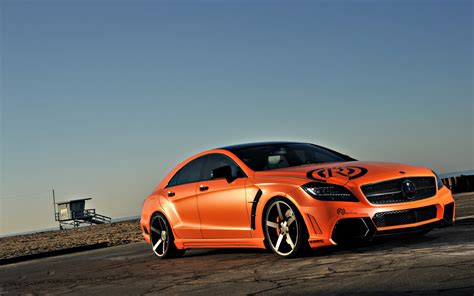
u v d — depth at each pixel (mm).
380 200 5785
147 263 7762
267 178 6402
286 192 6027
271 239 6281
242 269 5898
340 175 5965
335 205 5730
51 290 6266
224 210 6867
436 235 6703
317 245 5840
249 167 6770
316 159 7016
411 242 6332
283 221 6129
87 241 16641
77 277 7168
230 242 6855
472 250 5234
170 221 7797
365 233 5695
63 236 24891
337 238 5723
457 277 4160
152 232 8227
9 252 15555
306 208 5824
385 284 4246
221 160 7238
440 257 5043
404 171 6039
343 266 5211
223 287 5031
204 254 7988
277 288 4645
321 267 5305
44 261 10523
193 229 7406
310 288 4457
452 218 6285
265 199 6270
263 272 5512
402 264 4941
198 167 7605
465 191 21078
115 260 8734
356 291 4145
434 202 6020
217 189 7000
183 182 7785
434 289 3895
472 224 7551
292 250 6035
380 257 5449
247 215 6535
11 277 8148
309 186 5914
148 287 5598
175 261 7594
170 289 5312
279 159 6898
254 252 7234
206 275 5867
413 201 5887
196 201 7344
